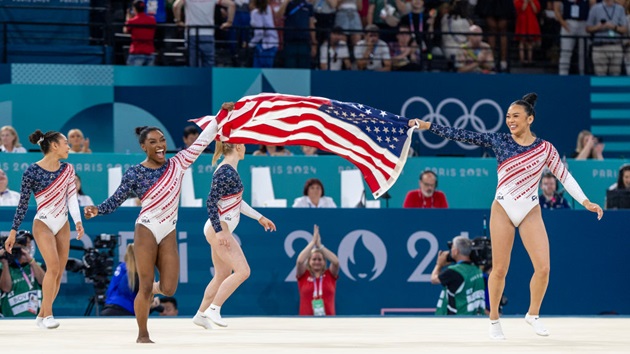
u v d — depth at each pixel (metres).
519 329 29.47
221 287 30.23
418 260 40.56
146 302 23.98
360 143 27.95
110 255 38.53
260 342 24.75
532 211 25.72
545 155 25.70
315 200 42.94
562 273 41.16
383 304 40.22
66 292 38.47
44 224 30.69
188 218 39.31
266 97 27.98
